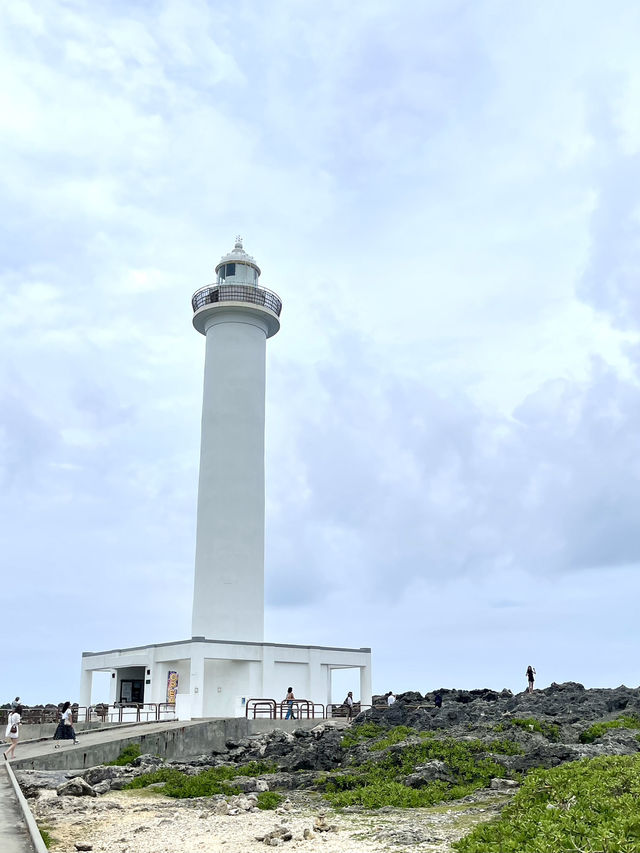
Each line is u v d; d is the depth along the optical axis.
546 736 29.33
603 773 16.95
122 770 27.45
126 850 16.39
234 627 46.81
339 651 48.03
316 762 28.94
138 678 48.78
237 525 48.28
